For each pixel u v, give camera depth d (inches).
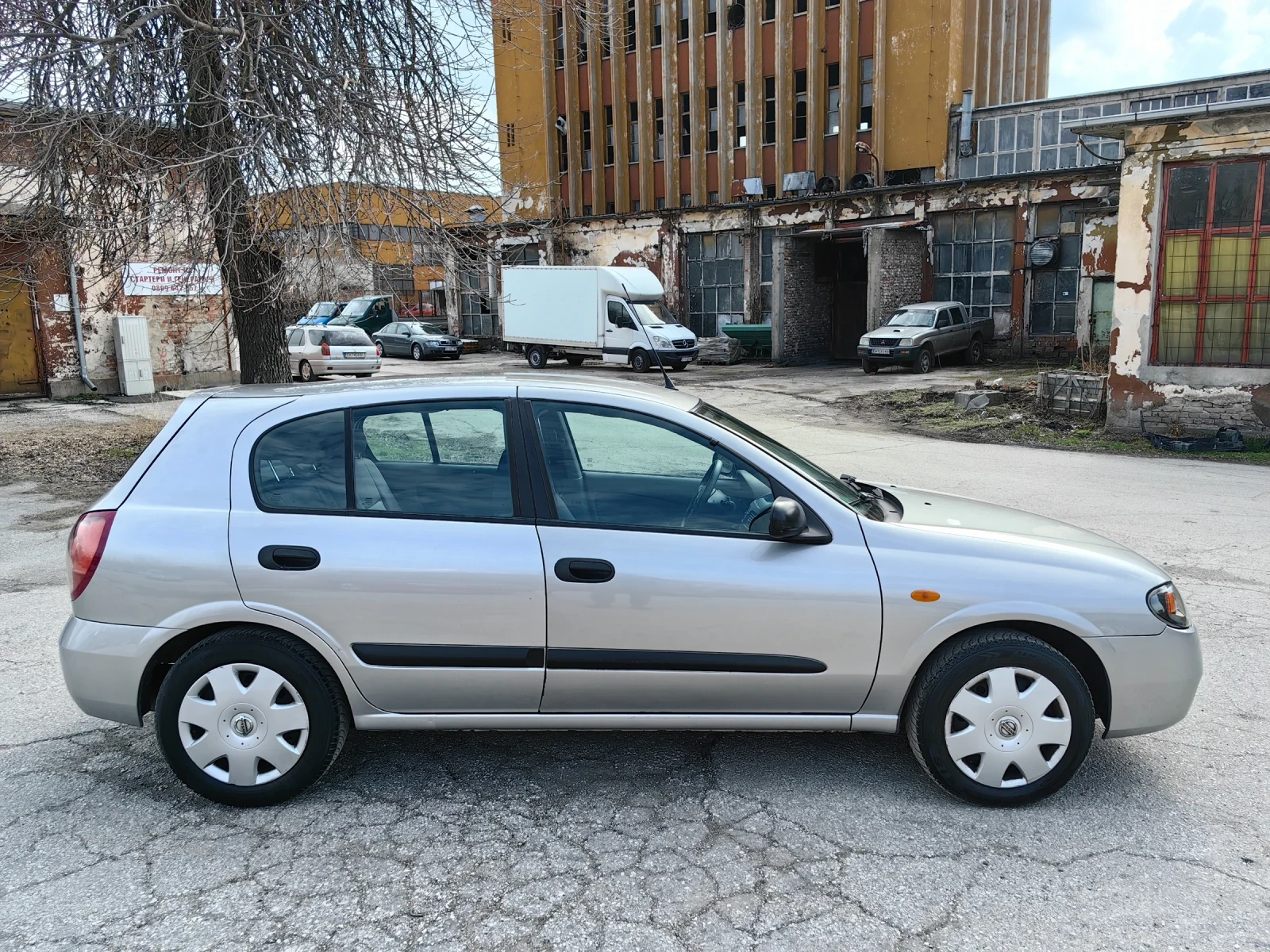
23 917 109.6
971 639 135.2
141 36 358.6
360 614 133.3
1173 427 502.6
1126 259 499.2
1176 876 117.6
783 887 115.3
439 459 139.4
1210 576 257.3
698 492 140.1
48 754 154.3
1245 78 1019.3
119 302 727.7
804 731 148.6
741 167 1413.6
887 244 1014.4
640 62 1483.8
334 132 356.5
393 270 400.2
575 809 135.3
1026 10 1649.9
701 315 1239.5
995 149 1178.6
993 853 123.0
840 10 1259.8
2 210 441.1
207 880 117.5
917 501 161.3
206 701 134.1
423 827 130.3
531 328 1050.1
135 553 133.3
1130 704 135.6
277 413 141.0
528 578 133.3
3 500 386.3
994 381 753.6
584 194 1608.0
